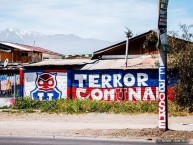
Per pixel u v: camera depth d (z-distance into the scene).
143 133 12.88
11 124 16.38
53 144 11.77
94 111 20.61
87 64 31.84
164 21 12.93
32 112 20.84
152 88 22.42
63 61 35.03
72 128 14.94
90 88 23.81
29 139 12.84
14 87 24.62
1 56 49.69
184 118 17.64
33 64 34.81
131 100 22.83
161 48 13.04
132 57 35.22
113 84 23.30
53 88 24.48
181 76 20.22
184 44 20.83
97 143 11.79
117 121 16.98
